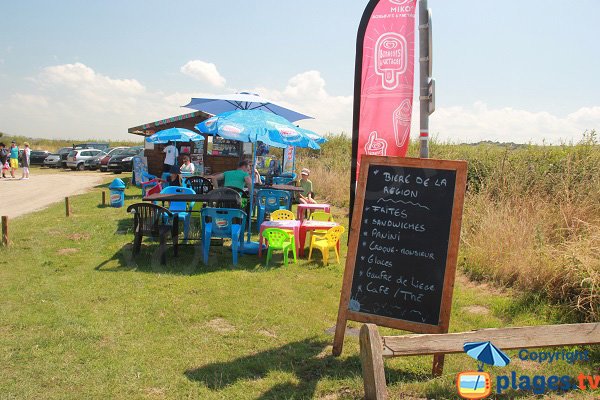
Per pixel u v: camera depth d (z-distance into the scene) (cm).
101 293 604
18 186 2103
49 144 5584
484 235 785
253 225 1140
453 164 424
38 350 439
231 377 403
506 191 949
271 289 643
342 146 2500
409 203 432
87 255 797
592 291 527
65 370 404
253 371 417
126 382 389
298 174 1978
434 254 418
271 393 379
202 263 773
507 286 666
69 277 669
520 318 548
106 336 476
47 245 860
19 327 491
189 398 368
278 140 796
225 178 1002
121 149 3166
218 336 485
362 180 448
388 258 430
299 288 652
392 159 442
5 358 421
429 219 424
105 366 413
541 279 609
